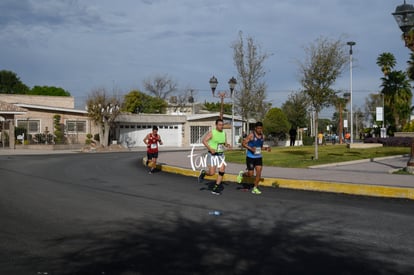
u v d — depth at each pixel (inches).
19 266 210.5
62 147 1460.4
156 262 217.2
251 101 1182.3
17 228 286.7
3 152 1216.8
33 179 556.7
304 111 2062.0
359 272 203.3
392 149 1107.9
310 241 256.4
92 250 237.6
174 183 525.3
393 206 372.2
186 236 267.6
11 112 1355.8
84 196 420.5
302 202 392.2
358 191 438.3
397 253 232.7
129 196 422.6
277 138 1962.4
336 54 780.6
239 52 1152.8
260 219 317.7
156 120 1743.4
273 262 217.5
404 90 2292.1
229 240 258.5
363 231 281.0
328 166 664.4
